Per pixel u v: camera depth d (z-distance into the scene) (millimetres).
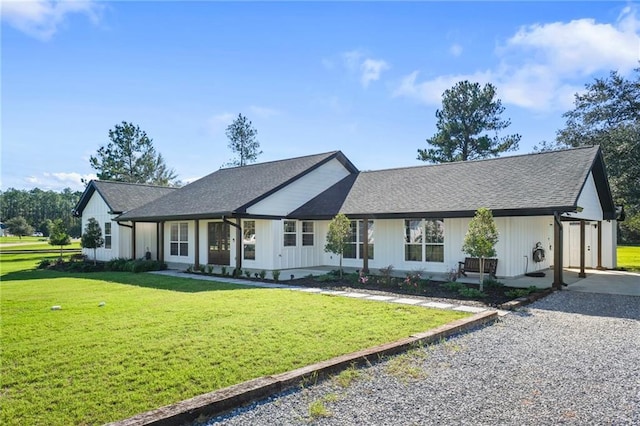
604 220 16828
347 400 3998
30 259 26359
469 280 12852
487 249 10109
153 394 4027
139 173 38750
